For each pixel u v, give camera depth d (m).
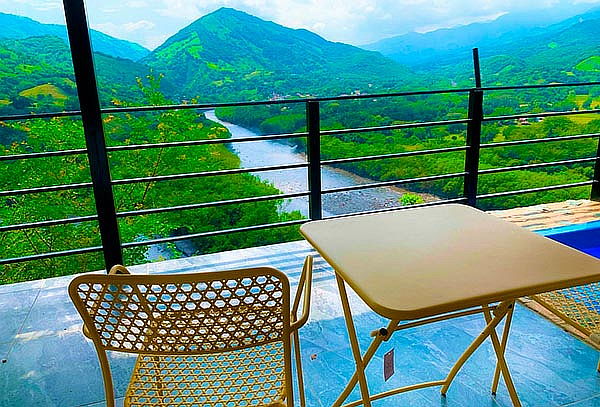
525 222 3.38
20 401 1.77
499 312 1.47
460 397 1.71
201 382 1.27
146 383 1.29
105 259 2.74
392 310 0.98
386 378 1.50
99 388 1.83
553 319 2.15
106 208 2.63
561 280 1.09
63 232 6.73
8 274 6.64
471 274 1.13
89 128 2.47
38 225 2.61
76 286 0.98
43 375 1.91
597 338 1.42
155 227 6.75
